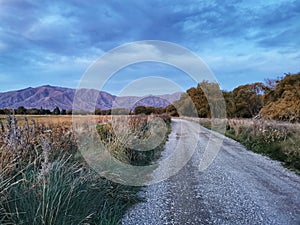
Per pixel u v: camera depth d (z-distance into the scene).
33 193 2.92
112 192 4.27
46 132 5.29
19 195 2.90
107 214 3.61
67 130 6.01
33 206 2.85
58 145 4.89
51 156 4.16
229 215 3.82
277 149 9.34
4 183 2.90
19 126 4.62
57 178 3.45
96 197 3.70
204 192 4.94
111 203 3.98
